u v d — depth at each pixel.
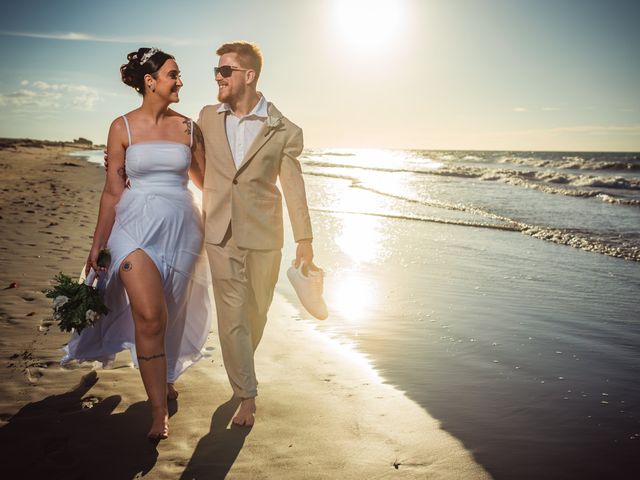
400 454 2.70
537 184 21.52
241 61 3.05
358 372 3.74
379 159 60.00
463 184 22.28
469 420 3.07
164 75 3.02
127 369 3.65
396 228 10.68
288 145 3.12
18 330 4.17
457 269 7.24
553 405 3.29
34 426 2.88
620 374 3.81
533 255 8.39
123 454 2.65
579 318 5.16
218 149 3.07
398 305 5.45
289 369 3.76
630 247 9.16
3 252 6.66
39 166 27.66
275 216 3.15
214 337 4.32
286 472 2.52
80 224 9.23
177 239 3.04
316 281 3.16
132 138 3.04
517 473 2.55
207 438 2.82
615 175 31.84
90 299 2.97
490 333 4.65
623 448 2.79
